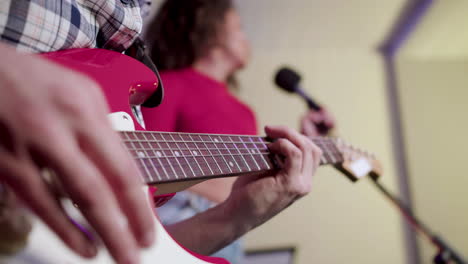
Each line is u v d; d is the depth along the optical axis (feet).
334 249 8.06
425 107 9.20
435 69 9.42
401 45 9.11
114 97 1.70
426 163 8.91
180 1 4.78
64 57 1.68
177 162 1.60
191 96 3.87
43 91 0.81
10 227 1.07
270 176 2.26
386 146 8.91
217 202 3.59
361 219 8.35
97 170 0.90
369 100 9.06
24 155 0.82
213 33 4.71
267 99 8.50
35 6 1.57
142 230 0.97
